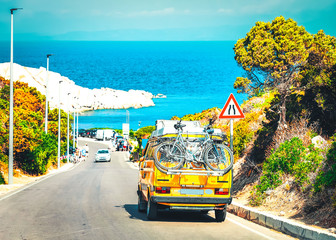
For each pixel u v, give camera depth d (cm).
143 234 1036
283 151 1386
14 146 3092
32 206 1534
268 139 1680
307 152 1355
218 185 1186
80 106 17288
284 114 1571
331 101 1561
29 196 1870
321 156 1289
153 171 1194
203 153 1177
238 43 1712
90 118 15525
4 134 3055
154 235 1025
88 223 1183
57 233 1041
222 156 1198
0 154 3088
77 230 1080
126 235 1022
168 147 1188
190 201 1177
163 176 1177
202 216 1359
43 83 11262
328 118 1580
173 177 1177
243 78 1647
